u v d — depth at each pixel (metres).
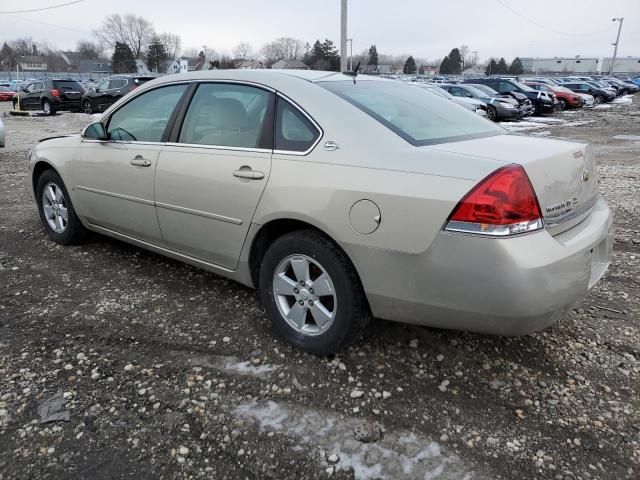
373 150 2.74
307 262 2.98
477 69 117.56
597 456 2.37
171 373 2.93
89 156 4.30
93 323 3.47
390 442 2.44
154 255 4.72
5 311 3.63
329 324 2.96
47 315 3.58
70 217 4.74
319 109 2.99
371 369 2.98
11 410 2.61
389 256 2.62
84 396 2.73
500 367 3.01
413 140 2.78
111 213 4.23
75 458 2.32
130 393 2.76
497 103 21.56
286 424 2.54
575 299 2.60
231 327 3.43
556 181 2.61
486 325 2.53
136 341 3.26
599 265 3.03
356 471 2.27
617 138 16.23
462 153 2.61
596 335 3.37
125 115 4.14
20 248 4.91
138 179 3.85
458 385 2.85
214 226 3.40
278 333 3.29
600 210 3.11
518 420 2.59
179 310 3.66
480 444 2.43
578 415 2.63
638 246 5.11
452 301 2.53
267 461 2.32
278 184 2.98
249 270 3.34
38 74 94.56
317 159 2.88
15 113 23.86
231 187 3.22
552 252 2.44
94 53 108.38
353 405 2.68
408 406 2.68
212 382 2.86
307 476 2.25
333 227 2.77
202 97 3.60
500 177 2.39
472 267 2.42
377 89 3.39
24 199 6.83
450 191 2.45
